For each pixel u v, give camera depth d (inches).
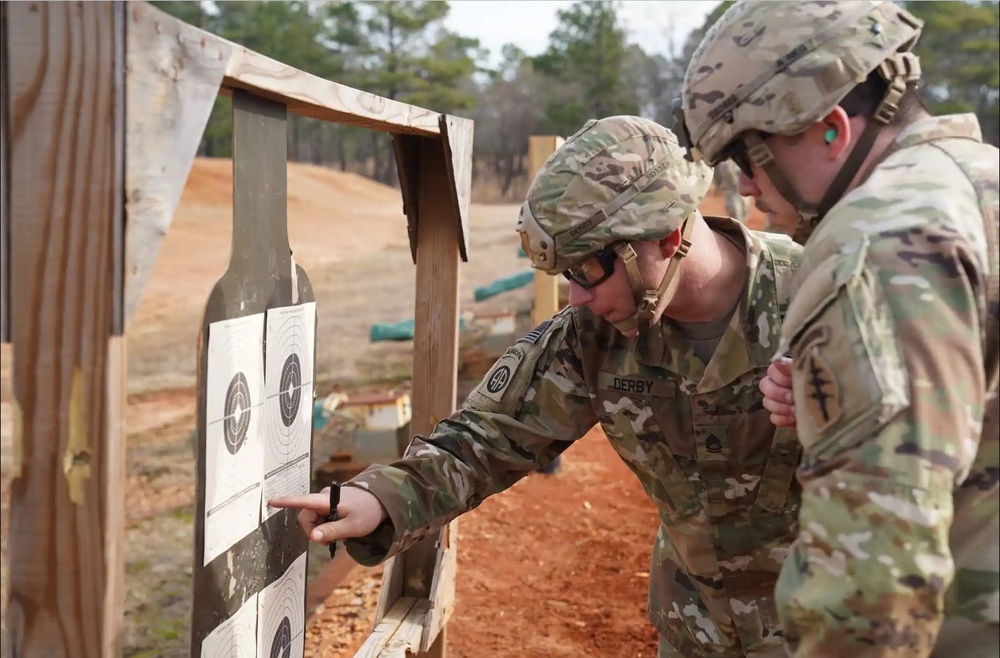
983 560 49.9
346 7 1360.7
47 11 41.9
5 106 42.4
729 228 73.2
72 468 43.6
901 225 45.4
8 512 44.2
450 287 96.8
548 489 209.9
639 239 64.7
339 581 165.8
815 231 49.6
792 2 52.8
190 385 358.9
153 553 204.2
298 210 838.5
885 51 50.8
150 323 456.1
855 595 43.1
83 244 42.7
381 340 414.0
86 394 43.2
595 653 137.6
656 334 71.5
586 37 1519.4
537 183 67.2
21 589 44.4
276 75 57.5
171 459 271.4
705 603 77.7
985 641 50.1
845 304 44.7
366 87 1338.6
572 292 68.3
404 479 70.8
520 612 150.7
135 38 42.5
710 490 72.4
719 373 69.2
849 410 43.9
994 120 1519.4
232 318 59.6
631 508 198.5
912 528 42.3
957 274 44.2
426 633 92.0
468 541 180.2
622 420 73.7
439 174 95.7
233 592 62.2
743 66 52.9
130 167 42.6
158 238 45.3
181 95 46.6
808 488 45.9
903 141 51.6
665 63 1593.3
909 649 43.6
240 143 59.1
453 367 97.9
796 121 51.0
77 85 42.0
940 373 43.1
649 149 65.7
